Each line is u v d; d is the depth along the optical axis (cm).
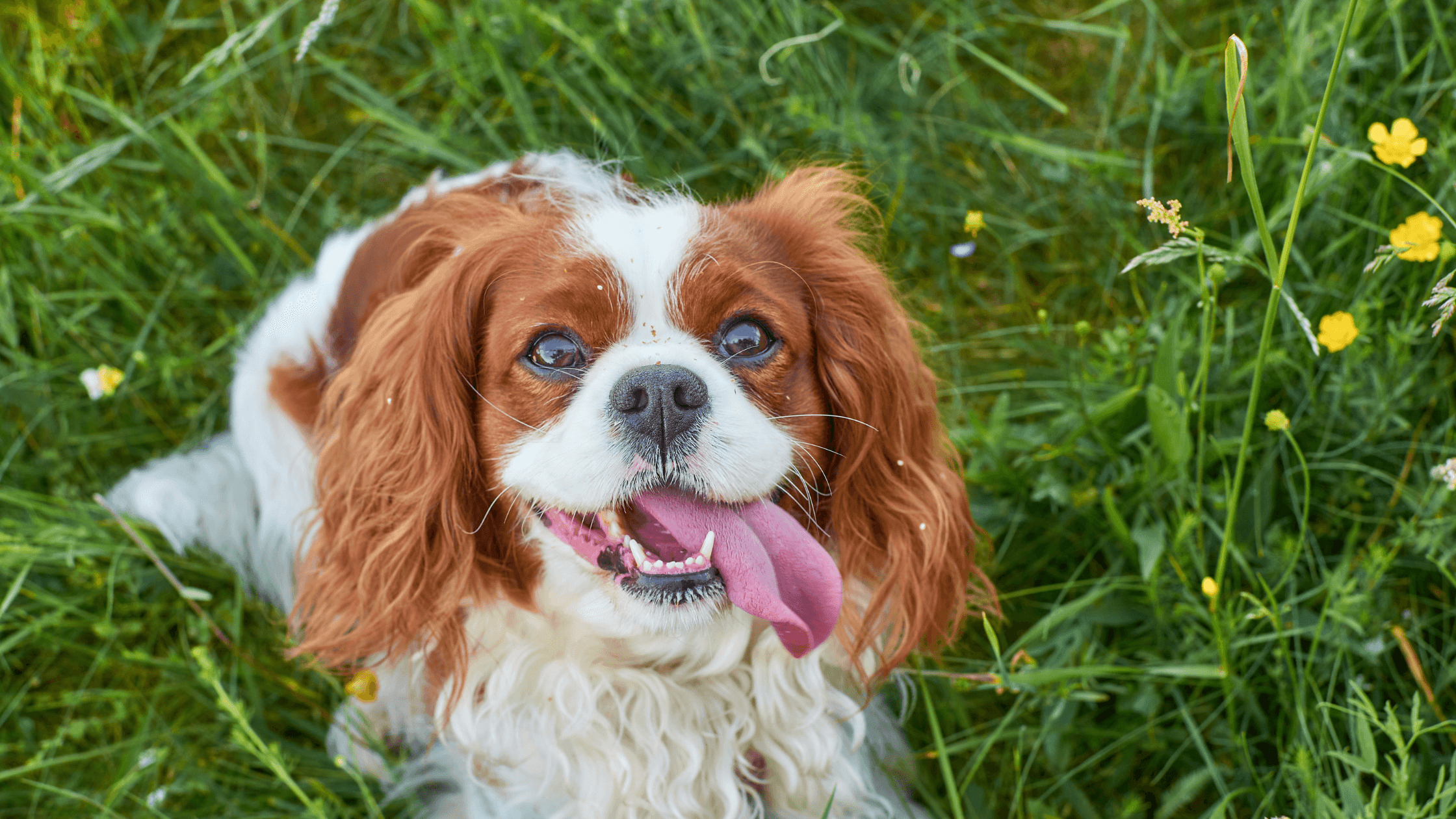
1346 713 232
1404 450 283
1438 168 295
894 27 385
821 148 352
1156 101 344
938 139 371
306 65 384
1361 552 269
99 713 296
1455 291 180
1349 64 314
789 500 213
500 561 220
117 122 370
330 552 233
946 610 240
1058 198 356
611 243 193
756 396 198
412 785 264
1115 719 268
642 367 184
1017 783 265
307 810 262
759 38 366
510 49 370
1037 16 391
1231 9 378
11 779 282
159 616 304
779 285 204
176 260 349
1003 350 343
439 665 240
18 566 298
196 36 393
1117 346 286
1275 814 240
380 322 224
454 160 354
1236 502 233
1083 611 272
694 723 237
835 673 252
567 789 238
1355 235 305
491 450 205
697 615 200
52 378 335
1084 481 285
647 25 366
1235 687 248
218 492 314
